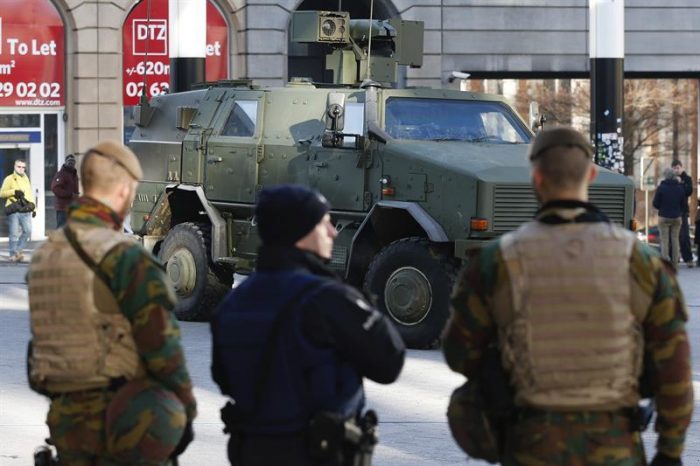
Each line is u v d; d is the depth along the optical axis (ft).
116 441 36.99
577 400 33.14
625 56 241.76
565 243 33.73
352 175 106.73
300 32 124.47
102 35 222.69
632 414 33.60
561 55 239.50
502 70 238.48
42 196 222.69
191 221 127.13
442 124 108.27
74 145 223.30
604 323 33.24
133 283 36.96
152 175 127.95
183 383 37.19
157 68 225.76
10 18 219.00
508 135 110.22
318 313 33.91
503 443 34.32
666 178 186.60
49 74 221.46
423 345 100.58
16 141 220.84
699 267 193.06
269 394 33.91
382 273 101.86
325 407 33.71
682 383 33.60
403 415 74.84
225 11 230.27
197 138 121.08
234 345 34.32
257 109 116.37
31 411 75.10
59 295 37.45
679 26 242.17
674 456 33.94
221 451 64.85
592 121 192.95
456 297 34.58
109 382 37.42
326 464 33.58
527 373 33.50
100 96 223.51
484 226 97.30
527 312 33.55
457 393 34.86
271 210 34.91
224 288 120.06
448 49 236.84
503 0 237.45
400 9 234.99
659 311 33.68
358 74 125.80
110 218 38.40
